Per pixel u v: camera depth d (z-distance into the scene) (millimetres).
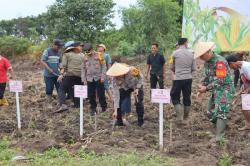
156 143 9094
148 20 29406
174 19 29531
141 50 30297
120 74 9984
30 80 21578
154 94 8539
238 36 18859
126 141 9180
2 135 10141
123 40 31719
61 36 29625
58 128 10625
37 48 36594
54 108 13242
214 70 8789
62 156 8266
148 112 12508
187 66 11086
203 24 20094
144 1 29422
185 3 21078
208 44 8773
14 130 10547
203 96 14453
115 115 10375
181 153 8328
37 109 13195
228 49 19109
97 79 12055
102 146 8727
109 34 31781
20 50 38062
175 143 8836
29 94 16141
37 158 8109
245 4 18766
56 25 29344
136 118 11742
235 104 12500
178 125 10922
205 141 9328
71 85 12672
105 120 11516
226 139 9305
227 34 19188
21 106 13773
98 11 29484
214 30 19594
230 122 10898
